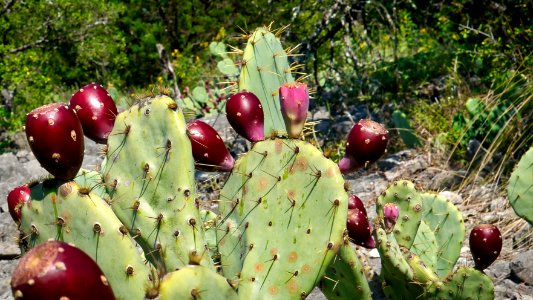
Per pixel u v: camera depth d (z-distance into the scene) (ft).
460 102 7.13
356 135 2.50
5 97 10.42
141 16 14.44
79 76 12.80
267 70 3.12
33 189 2.20
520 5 7.65
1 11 11.29
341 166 2.53
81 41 12.30
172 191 2.37
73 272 1.43
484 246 3.23
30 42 11.76
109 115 2.53
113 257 2.14
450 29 8.87
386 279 3.35
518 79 6.80
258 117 2.58
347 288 2.94
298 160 2.43
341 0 7.54
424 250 3.74
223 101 7.57
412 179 5.94
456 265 4.28
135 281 2.14
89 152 7.13
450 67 8.21
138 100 2.44
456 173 5.84
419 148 6.49
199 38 14.51
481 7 8.23
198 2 14.34
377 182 5.86
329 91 8.23
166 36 14.43
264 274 2.42
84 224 2.15
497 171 5.70
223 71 7.41
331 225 2.38
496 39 8.04
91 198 2.16
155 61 13.96
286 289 2.40
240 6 13.92
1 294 4.03
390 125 7.36
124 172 2.40
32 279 1.41
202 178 5.79
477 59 7.73
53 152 2.09
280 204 2.44
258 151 2.50
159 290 1.96
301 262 2.40
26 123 2.09
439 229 3.89
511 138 6.18
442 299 3.23
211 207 5.24
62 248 1.45
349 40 7.93
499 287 3.87
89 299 1.44
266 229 2.45
